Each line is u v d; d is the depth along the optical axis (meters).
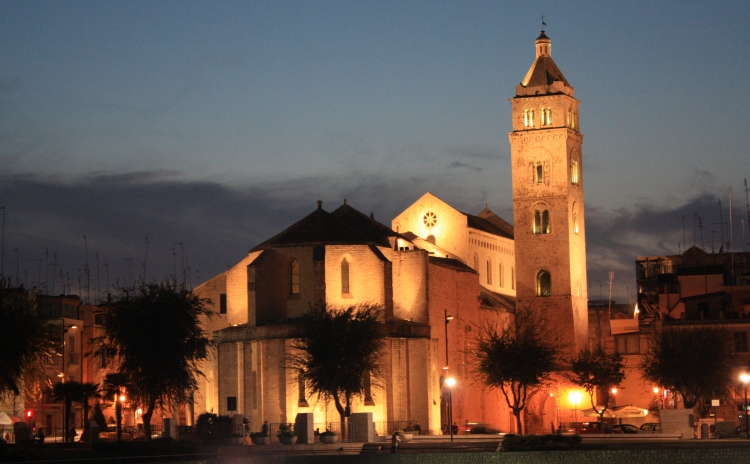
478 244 170.88
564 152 163.00
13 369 95.81
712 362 135.88
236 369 135.00
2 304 96.00
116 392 120.12
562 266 162.12
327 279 136.38
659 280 171.88
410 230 169.25
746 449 88.56
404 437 112.50
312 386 125.62
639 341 161.88
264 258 136.88
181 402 119.69
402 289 141.88
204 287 147.38
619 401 160.12
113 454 89.62
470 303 154.25
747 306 151.00
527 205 164.00
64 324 142.12
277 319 137.00
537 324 153.62
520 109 165.25
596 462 89.38
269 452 96.88
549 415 160.25
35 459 84.69
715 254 180.38
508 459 89.88
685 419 112.31
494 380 140.25
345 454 90.56
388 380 131.75
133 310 115.75
